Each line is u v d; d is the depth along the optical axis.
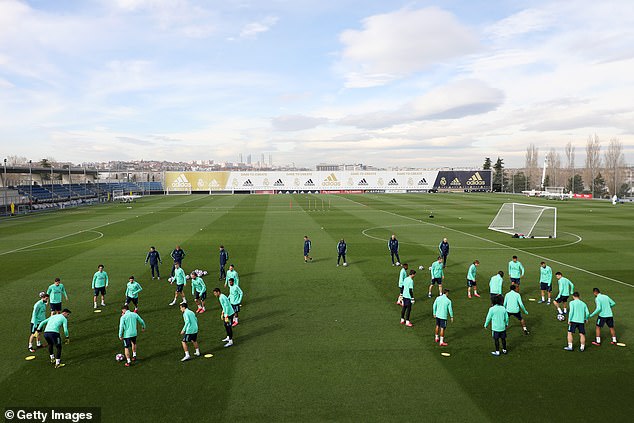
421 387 11.08
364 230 42.00
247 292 20.34
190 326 12.70
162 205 74.94
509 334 14.94
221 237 37.47
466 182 119.00
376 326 15.69
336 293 20.11
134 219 52.22
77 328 15.61
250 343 14.08
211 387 11.09
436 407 10.10
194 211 62.69
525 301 18.89
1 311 17.39
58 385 11.27
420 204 75.12
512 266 20.11
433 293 20.20
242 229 42.69
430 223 47.47
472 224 46.53
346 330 15.27
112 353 13.34
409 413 9.84
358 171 118.31
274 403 10.27
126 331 12.38
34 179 113.25
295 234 39.31
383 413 9.84
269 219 51.72
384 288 21.02
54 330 12.37
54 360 12.78
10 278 23.00
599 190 107.38
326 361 12.67
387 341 14.24
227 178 116.38
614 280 22.39
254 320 16.39
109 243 34.50
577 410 9.95
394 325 15.80
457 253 30.30
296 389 10.96
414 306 18.19
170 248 32.22
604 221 47.69
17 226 45.81
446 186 118.94
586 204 73.12
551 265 26.09
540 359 12.80
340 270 24.89
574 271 24.47
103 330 15.39
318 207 69.19
